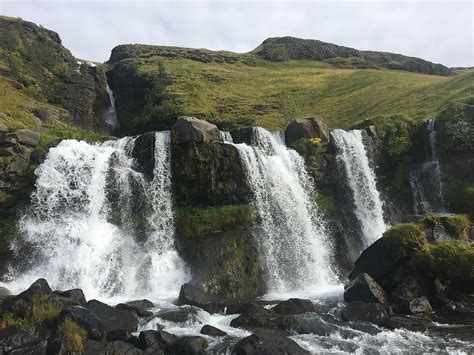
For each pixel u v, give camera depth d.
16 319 14.05
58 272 22.45
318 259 26.14
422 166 31.83
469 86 39.19
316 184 28.91
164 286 22.33
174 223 24.44
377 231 28.72
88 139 32.09
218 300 19.14
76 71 55.38
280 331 14.40
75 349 11.78
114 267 22.72
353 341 13.59
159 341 12.97
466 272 17.36
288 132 31.12
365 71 69.62
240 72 73.69
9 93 40.41
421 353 12.56
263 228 25.36
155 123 52.38
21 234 23.61
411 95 45.09
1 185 23.97
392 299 17.59
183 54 78.31
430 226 20.06
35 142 26.23
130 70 66.19
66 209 24.94
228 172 25.83
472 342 13.36
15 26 52.84
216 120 50.09
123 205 25.47
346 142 30.52
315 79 66.88
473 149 29.75
